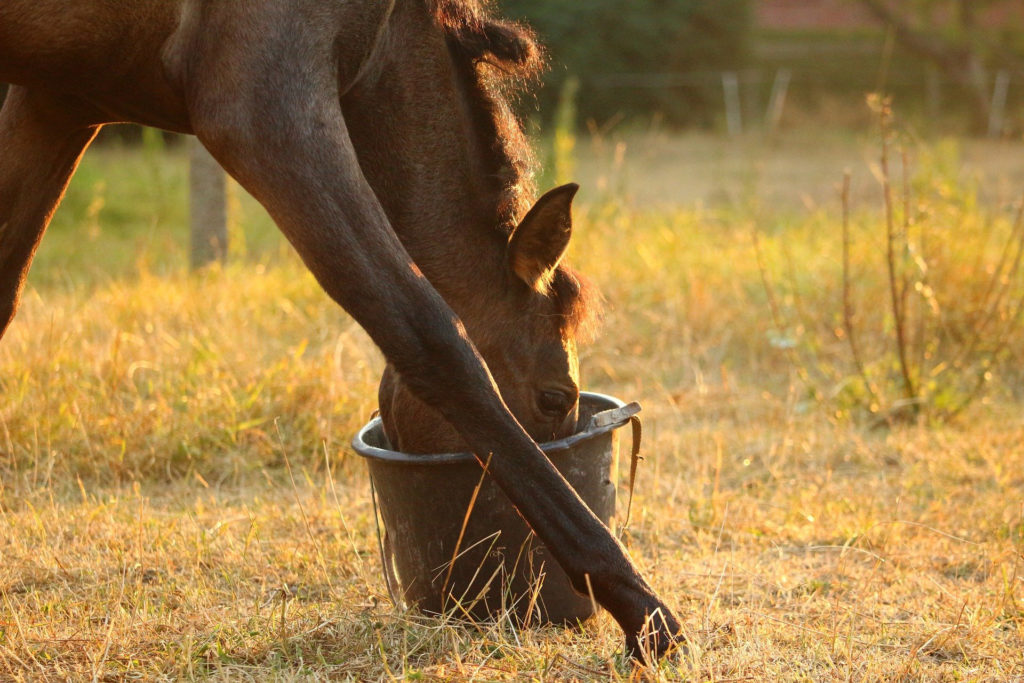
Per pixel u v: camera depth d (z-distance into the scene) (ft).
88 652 13.33
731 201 54.85
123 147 81.76
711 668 12.61
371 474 14.92
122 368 24.56
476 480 13.67
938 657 13.80
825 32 129.70
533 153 14.44
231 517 19.35
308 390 23.79
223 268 37.37
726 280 34.55
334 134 11.76
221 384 24.06
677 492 20.53
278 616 14.76
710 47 100.83
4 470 21.07
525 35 13.80
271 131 11.58
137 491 19.31
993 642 13.99
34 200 14.29
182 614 14.79
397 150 13.33
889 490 20.90
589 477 14.14
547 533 12.05
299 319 30.12
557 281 13.58
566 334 13.62
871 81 110.63
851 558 17.43
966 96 104.47
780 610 15.29
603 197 43.86
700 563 17.28
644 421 25.22
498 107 13.78
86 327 27.94
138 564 16.66
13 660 13.10
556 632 14.23
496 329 13.46
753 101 103.35
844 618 14.79
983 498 19.88
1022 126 92.94
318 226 11.56
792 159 79.97
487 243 13.53
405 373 11.91
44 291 36.60
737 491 20.89
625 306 32.71
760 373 29.17
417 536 14.26
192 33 12.01
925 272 26.11
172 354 25.91
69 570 16.44
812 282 32.78
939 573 16.87
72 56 12.39
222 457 22.25
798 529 18.67
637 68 99.09
